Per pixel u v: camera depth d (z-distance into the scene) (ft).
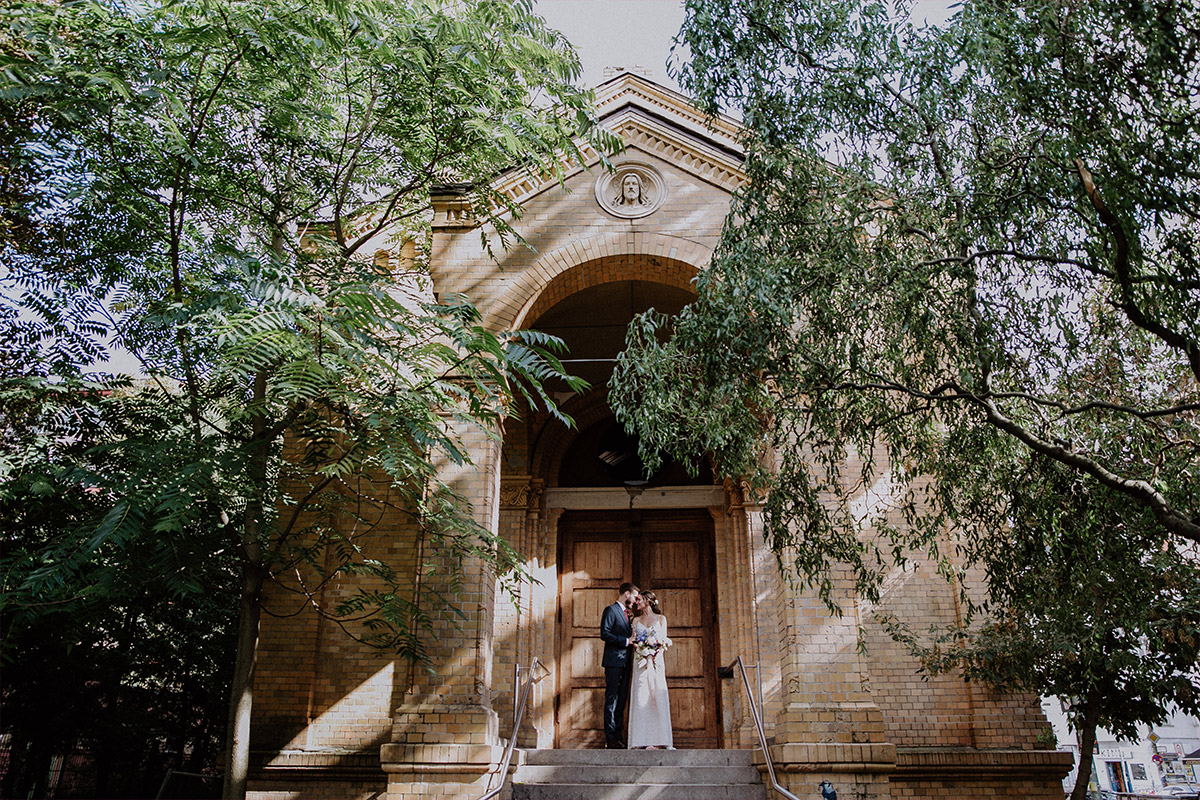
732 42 24.81
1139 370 26.89
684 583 47.67
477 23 29.17
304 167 33.04
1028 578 24.93
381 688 37.47
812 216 24.84
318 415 27.27
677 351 24.98
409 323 29.27
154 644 49.03
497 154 31.63
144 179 27.63
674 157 39.91
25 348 29.48
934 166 24.71
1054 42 21.93
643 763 33.96
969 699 35.60
